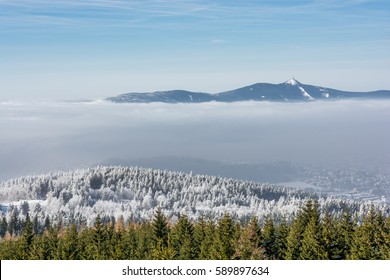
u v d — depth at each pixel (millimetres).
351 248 76688
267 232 89000
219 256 82688
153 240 106875
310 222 82250
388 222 77812
